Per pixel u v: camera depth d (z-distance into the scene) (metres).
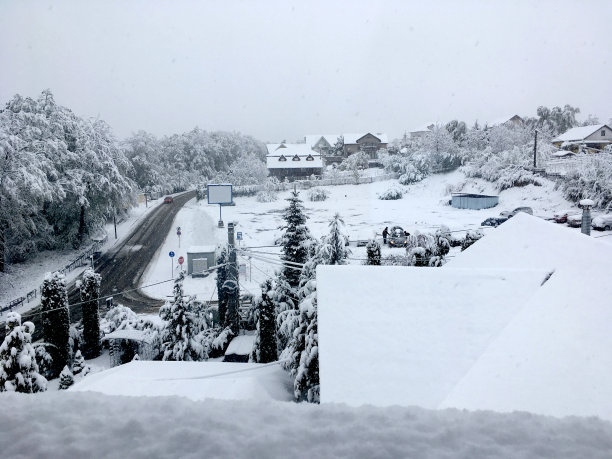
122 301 33.97
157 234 56.06
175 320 21.39
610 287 10.91
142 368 16.88
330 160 112.00
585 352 9.29
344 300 12.13
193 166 119.38
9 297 35.75
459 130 92.75
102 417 3.85
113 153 60.59
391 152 107.31
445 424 3.76
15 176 38.59
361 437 3.50
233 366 17.19
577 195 52.56
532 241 14.90
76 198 48.66
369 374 10.44
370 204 69.25
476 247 16.72
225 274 26.44
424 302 11.91
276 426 3.71
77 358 21.91
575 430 3.66
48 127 49.25
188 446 3.37
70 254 47.53
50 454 3.27
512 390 8.88
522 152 72.50
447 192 70.50
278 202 77.44
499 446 3.36
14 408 4.10
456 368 10.30
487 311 11.48
